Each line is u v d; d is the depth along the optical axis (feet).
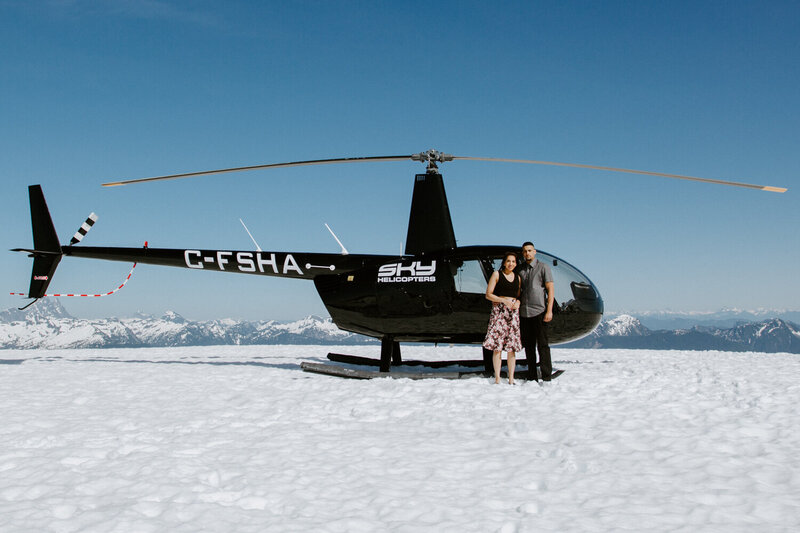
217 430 17.26
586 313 28.43
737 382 25.34
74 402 22.24
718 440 15.26
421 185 29.66
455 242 29.73
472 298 28.37
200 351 50.75
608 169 25.75
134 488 11.84
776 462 13.25
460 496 11.34
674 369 31.24
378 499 11.17
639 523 9.86
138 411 20.35
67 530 9.71
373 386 25.49
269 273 32.32
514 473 12.75
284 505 10.89
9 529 9.74
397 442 15.60
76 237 35.91
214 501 11.20
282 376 29.84
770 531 9.48
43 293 36.70
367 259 30.63
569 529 9.62
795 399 20.88
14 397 23.41
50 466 13.41
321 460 13.89
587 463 13.15
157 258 34.40
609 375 28.17
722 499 10.98
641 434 16.02
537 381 26.35
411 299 29.09
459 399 21.56
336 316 30.78
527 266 26.89
